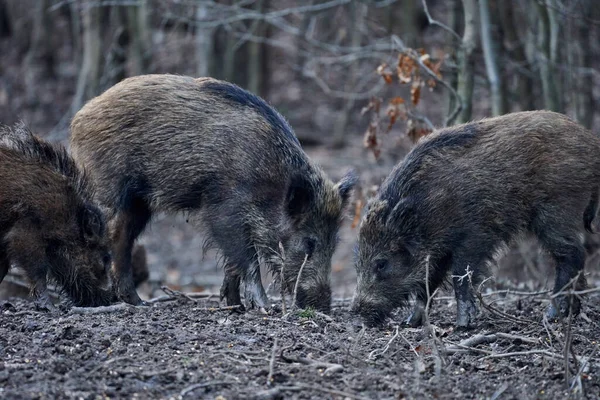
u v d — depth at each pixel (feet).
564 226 36.37
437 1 109.70
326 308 39.06
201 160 38.68
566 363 27.27
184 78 40.29
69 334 30.71
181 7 88.17
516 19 78.23
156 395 25.67
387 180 38.27
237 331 32.50
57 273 38.22
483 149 36.60
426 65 49.14
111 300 39.24
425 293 37.93
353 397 25.63
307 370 27.91
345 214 40.83
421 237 36.94
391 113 48.80
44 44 109.09
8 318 33.94
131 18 81.92
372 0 82.23
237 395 25.61
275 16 71.61
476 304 37.58
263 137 38.93
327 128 102.06
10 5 118.73
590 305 39.55
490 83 50.85
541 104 63.57
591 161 36.52
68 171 37.88
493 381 28.07
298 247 39.14
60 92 106.11
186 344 30.53
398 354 30.40
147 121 39.19
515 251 53.42
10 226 36.58
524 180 36.22
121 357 28.48
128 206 40.14
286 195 38.52
